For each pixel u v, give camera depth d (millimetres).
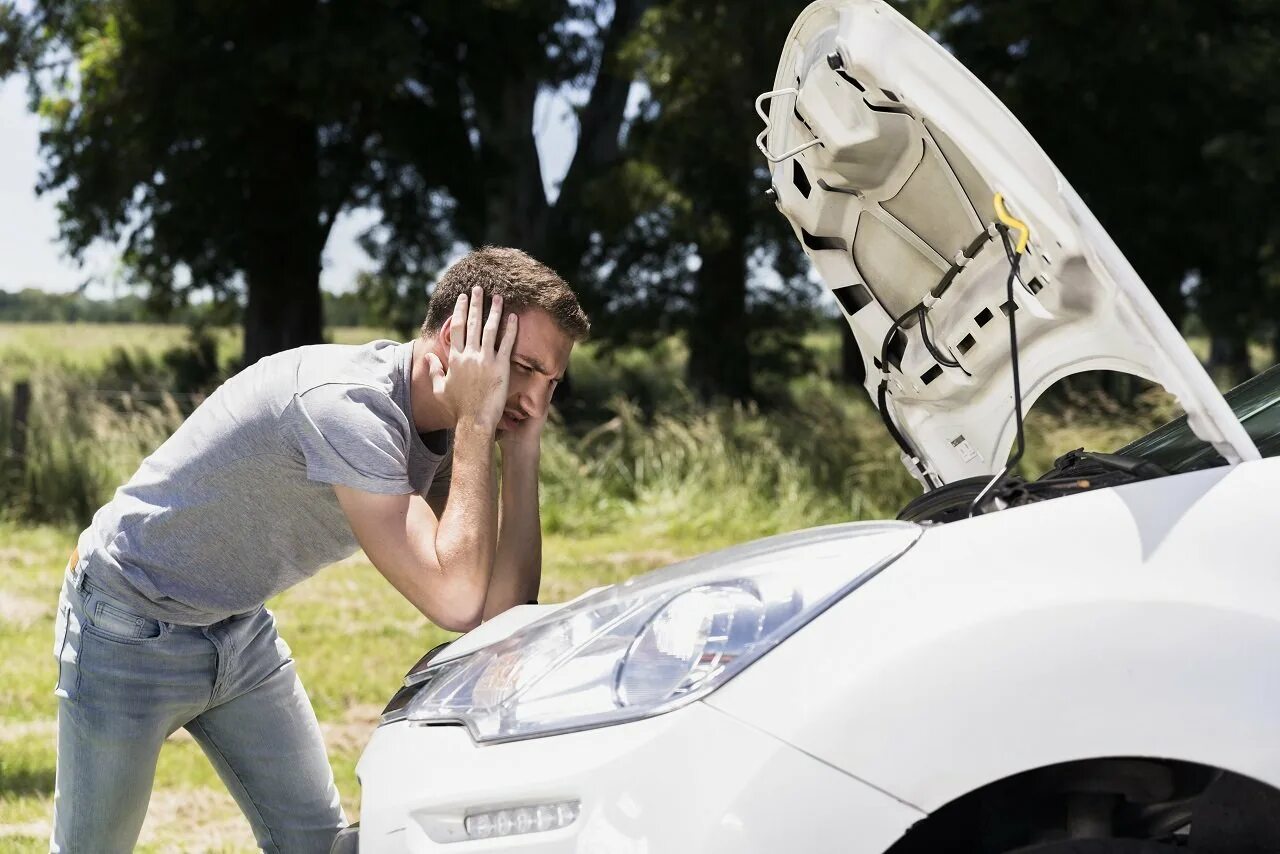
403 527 2260
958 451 2777
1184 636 1609
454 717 1948
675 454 13258
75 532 11453
